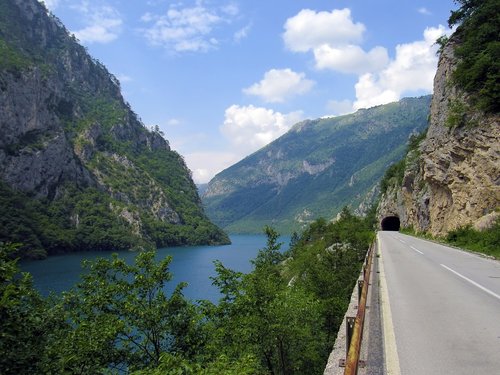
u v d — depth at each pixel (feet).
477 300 35.47
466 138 112.98
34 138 509.35
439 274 52.06
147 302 40.88
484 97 108.88
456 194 117.80
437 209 142.92
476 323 27.84
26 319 27.40
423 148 164.96
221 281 48.06
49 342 30.32
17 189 457.27
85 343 32.40
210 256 401.70
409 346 23.20
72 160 564.71
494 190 100.01
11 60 512.22
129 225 551.18
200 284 199.62
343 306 70.69
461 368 19.75
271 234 93.45
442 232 136.15
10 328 24.58
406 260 70.74
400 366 20.15
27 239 352.49
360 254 111.45
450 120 121.60
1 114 463.01
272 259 91.97
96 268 42.01
